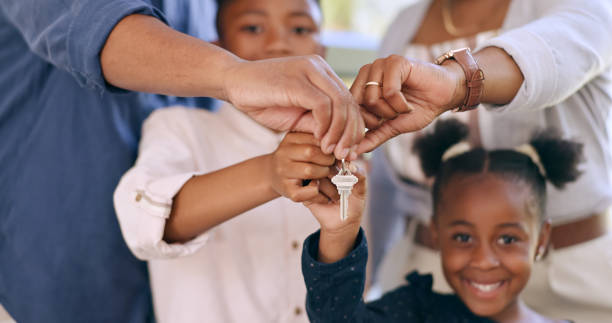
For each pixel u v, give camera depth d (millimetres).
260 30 1057
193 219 872
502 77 814
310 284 828
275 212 1023
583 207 999
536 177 1007
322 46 1115
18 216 960
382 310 1005
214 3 1148
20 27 871
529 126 1010
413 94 781
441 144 1057
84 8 802
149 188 884
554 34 861
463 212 1021
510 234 1004
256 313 983
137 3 804
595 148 1002
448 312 1012
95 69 796
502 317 1008
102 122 978
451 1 1104
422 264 1086
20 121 982
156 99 1076
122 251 975
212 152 1037
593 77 960
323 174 778
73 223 958
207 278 979
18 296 955
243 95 738
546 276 1010
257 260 1009
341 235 813
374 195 1191
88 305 964
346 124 726
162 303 981
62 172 962
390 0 1598
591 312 1002
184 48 767
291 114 769
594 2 940
